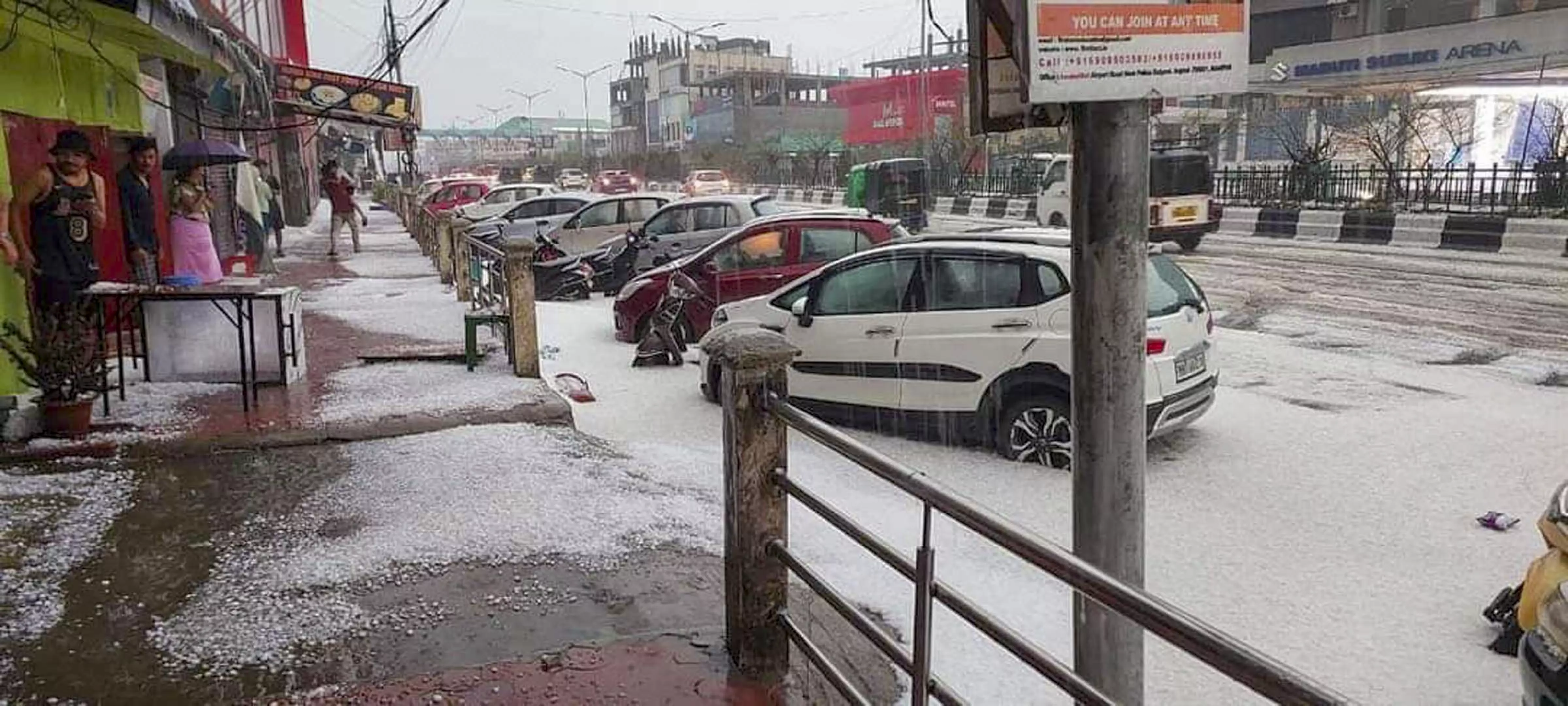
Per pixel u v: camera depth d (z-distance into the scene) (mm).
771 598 3367
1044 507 5746
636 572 4270
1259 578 4637
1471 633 4066
